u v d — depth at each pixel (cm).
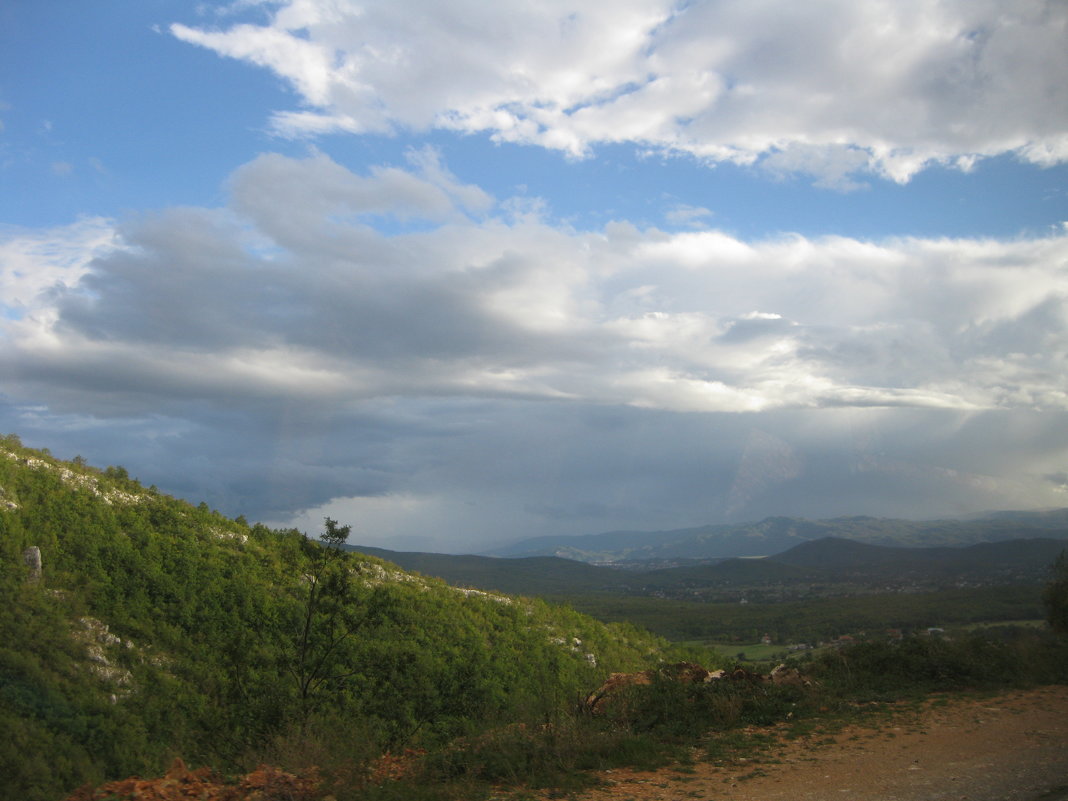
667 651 4888
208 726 1523
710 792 843
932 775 857
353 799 808
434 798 833
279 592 3250
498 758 965
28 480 3306
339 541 1891
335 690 1712
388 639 3019
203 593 3058
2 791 1485
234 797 796
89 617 2641
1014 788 785
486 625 3950
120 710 2033
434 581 4719
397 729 1550
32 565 2764
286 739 1073
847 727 1148
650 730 1184
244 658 1750
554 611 4959
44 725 1795
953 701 1296
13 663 2108
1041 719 1127
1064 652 1525
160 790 794
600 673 3853
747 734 1141
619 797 837
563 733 1055
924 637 1608
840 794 805
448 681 1802
